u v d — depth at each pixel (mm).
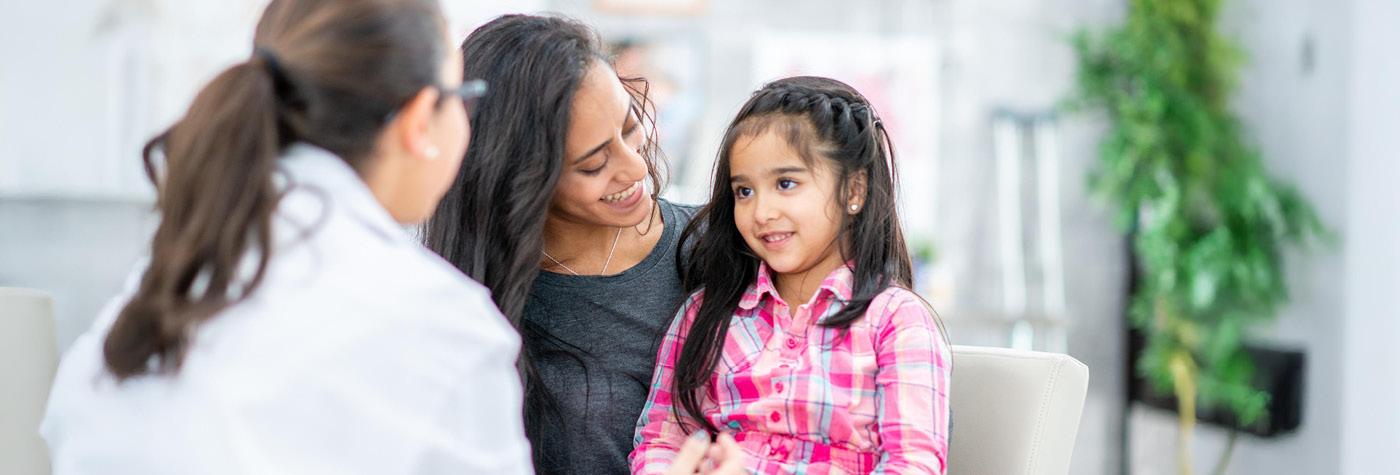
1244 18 3609
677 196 3555
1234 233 3432
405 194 976
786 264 1346
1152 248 3498
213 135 848
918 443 1238
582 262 1520
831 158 1339
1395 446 3055
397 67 899
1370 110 3113
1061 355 1424
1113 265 3859
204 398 812
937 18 3781
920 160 3760
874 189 1379
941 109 3777
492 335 904
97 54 3340
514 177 1337
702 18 3660
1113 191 3561
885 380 1294
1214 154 3490
